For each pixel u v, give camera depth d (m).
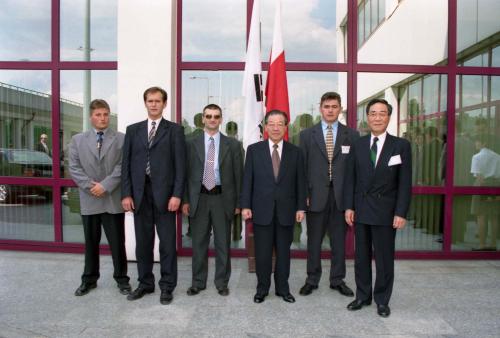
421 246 5.04
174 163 3.63
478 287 3.98
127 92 4.62
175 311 3.36
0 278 4.15
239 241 5.06
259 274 3.57
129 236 4.66
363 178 3.34
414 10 4.89
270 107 4.21
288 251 3.60
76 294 3.68
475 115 4.93
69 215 5.20
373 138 3.36
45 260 4.80
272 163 3.54
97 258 3.83
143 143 3.55
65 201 5.19
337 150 3.76
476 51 4.91
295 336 2.94
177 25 4.86
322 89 4.93
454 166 4.95
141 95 4.61
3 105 5.22
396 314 3.33
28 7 5.10
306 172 3.82
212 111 3.68
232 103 4.95
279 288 3.63
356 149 3.43
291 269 4.52
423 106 4.94
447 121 4.91
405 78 4.92
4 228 5.36
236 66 4.89
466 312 3.38
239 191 3.79
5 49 5.16
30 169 5.21
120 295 3.71
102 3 5.02
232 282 4.09
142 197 3.54
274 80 4.21
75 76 5.09
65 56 5.10
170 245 3.59
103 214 3.72
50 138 5.16
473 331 3.03
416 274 4.39
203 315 3.29
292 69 4.91
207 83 4.93
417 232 5.03
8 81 5.18
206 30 4.89
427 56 4.91
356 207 3.41
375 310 3.41
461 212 4.99
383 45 4.90
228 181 3.73
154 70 4.59
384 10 4.89
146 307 3.44
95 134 3.72
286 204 3.51
